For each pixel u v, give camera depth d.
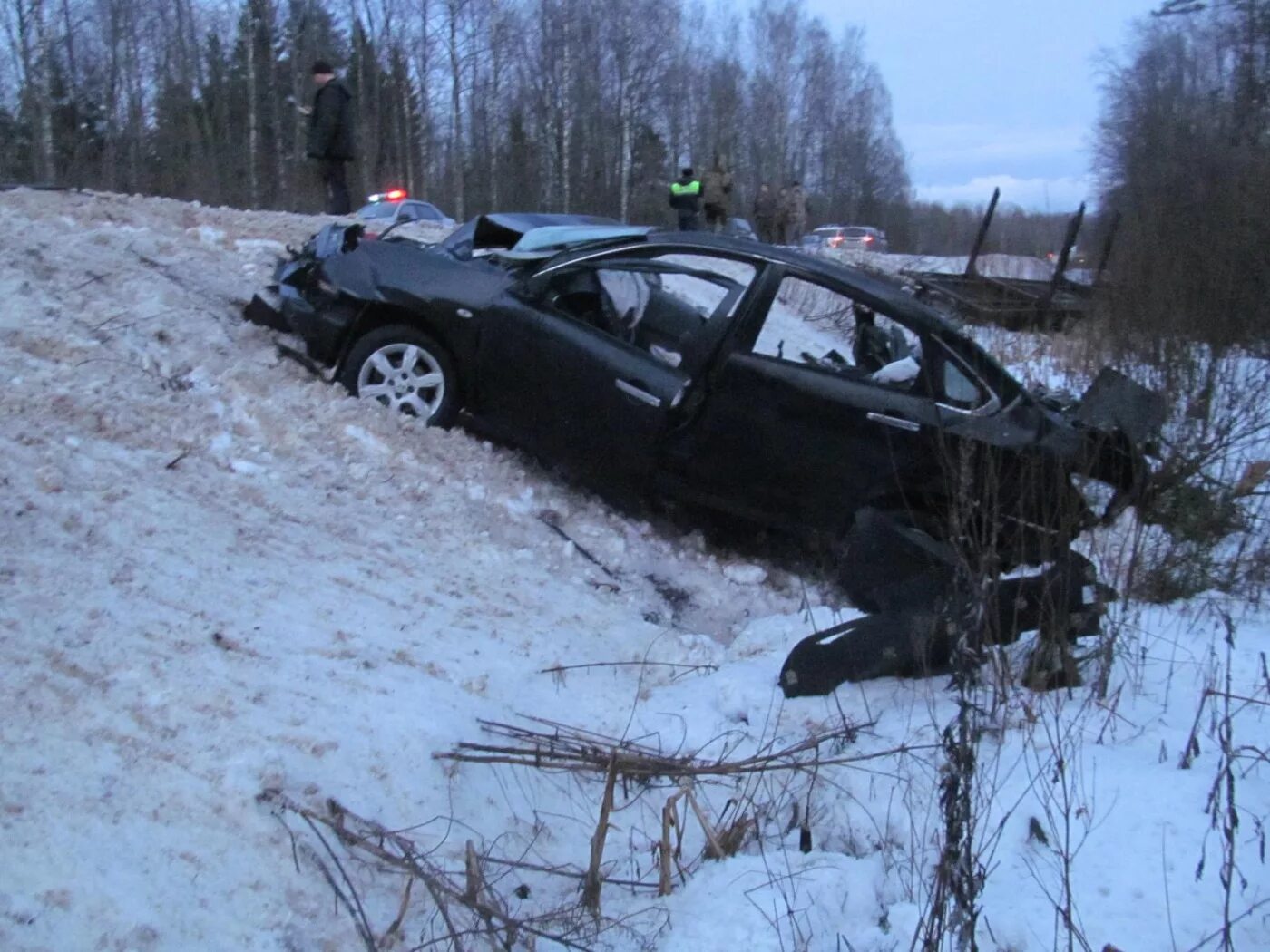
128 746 3.39
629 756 4.10
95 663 3.71
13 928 2.65
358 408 6.64
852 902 3.49
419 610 5.09
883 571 4.73
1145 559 5.79
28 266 6.77
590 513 6.73
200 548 4.84
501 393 6.68
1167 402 6.76
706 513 6.90
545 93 44.97
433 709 4.21
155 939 2.81
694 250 6.67
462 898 3.29
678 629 6.04
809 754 4.24
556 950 3.31
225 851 3.18
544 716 4.56
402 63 45.12
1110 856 3.51
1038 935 3.21
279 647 4.29
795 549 6.87
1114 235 11.41
